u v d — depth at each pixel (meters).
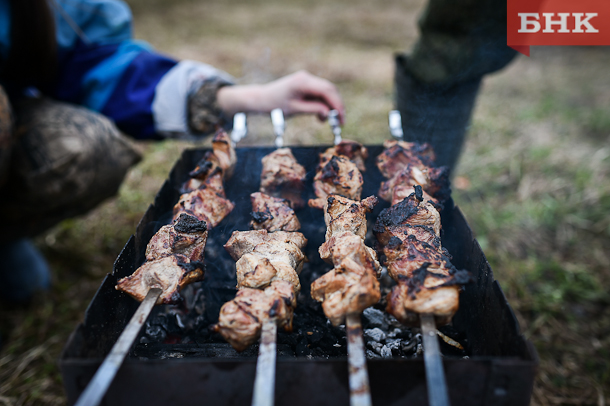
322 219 1.56
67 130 1.71
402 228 1.07
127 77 1.96
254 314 0.88
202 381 0.79
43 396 1.73
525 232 2.58
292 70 4.45
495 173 3.05
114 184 2.03
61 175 1.70
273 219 1.22
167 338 1.22
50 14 1.71
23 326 2.03
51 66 1.84
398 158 1.37
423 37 1.79
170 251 1.05
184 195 1.25
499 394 0.78
